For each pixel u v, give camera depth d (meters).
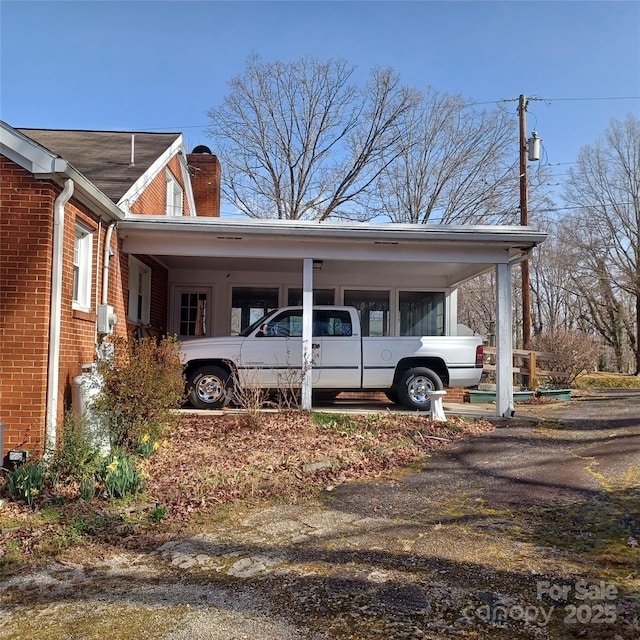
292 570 4.25
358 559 4.43
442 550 4.59
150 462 7.07
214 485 6.32
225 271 14.05
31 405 6.46
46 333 6.57
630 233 29.11
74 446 6.36
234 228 9.38
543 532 4.95
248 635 3.32
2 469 6.23
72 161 11.80
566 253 33.41
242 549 4.70
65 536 4.91
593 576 4.03
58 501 5.68
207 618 3.53
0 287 6.55
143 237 9.74
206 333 13.97
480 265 12.09
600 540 4.71
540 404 13.79
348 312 10.95
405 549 4.63
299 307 10.83
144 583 4.07
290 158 30.06
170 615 3.58
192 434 8.59
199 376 10.34
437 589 3.87
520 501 5.89
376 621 3.46
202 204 17.92
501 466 7.40
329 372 10.66
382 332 14.52
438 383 10.83
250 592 3.89
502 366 10.59
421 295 14.66
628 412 11.92
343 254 10.05
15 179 6.61
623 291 32.81
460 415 10.66
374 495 6.23
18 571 4.29
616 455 7.80
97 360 7.77
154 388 7.38
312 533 5.06
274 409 10.36
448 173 28.64
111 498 5.83
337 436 8.80
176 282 13.95
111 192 9.52
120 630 3.41
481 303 39.69
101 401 7.00
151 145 13.83
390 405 11.92
